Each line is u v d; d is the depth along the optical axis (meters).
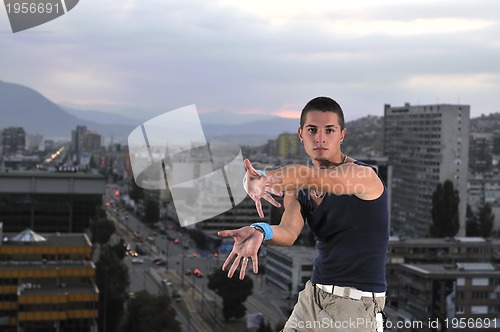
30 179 73.69
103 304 52.88
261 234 2.66
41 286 42.09
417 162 103.81
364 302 3.01
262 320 49.53
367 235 2.94
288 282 62.31
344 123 2.93
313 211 3.01
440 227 88.06
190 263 82.81
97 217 91.81
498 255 58.03
